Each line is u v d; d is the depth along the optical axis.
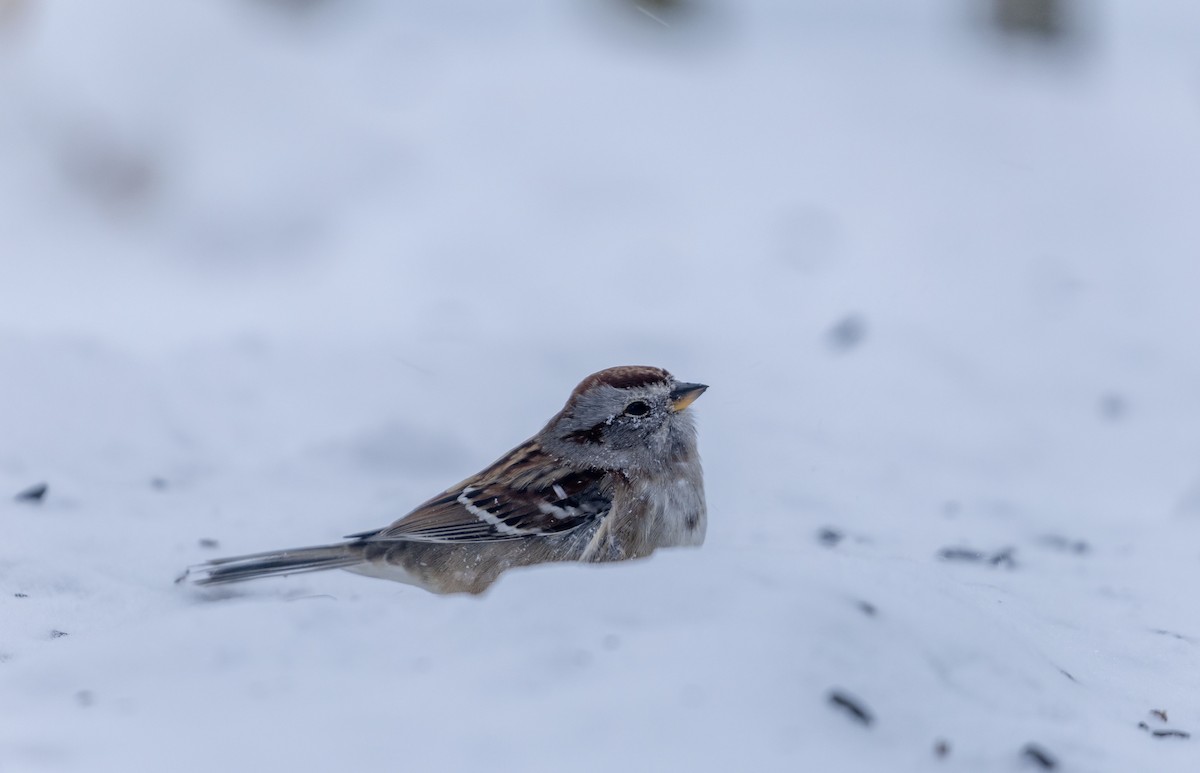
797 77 27.22
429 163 23.75
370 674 4.80
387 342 14.62
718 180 22.88
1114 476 11.95
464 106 25.16
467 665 4.81
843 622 5.00
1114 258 19.75
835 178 23.05
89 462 10.70
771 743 4.30
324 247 22.48
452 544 7.74
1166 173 23.58
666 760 4.18
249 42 25.45
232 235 22.80
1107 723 5.18
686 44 29.16
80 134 23.88
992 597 7.53
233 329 17.20
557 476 7.79
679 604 5.11
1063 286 18.25
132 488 10.11
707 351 15.03
